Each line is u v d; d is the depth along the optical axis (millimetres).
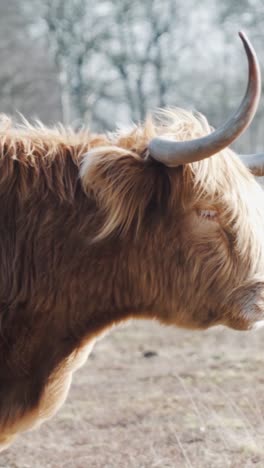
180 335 25734
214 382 17969
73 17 62125
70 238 10102
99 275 10188
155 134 10516
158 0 65625
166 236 10180
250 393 16672
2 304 10117
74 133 10836
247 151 64875
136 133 10531
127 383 18500
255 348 22766
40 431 14922
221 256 10164
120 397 17141
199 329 10562
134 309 10469
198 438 13922
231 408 15094
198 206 10117
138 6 65000
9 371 10258
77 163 10344
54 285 10117
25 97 51469
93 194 10102
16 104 51000
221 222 10148
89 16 62938
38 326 10211
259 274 10234
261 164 10742
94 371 20109
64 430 14945
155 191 10125
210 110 68125
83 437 14445
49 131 10758
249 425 13844
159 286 10297
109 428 14938
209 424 14500
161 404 16344
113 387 18125
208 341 24406
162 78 66188
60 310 10211
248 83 9117
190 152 9602
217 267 10164
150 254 10211
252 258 10195
